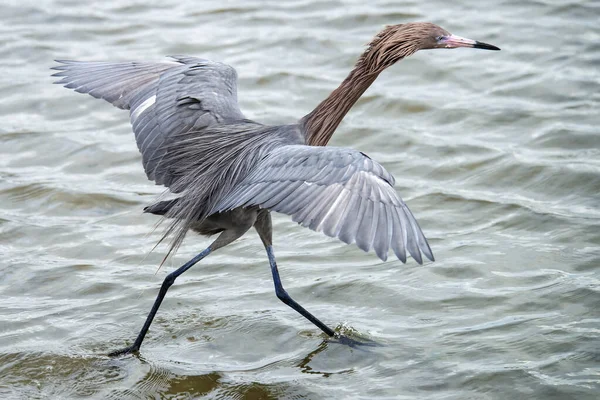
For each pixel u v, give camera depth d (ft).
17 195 49.49
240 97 59.88
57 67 38.83
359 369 34.47
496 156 52.31
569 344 35.35
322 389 33.12
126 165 52.90
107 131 56.95
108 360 35.29
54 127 57.31
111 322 38.04
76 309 39.09
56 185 50.24
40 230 45.98
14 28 70.85
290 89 60.95
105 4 75.61
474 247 43.52
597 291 38.99
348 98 37.27
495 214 46.78
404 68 63.82
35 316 38.42
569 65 62.44
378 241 26.53
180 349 36.17
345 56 65.05
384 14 70.64
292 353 35.73
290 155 30.04
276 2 74.90
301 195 28.48
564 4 70.64
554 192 48.78
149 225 46.70
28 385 33.60
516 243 43.75
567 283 39.86
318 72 63.16
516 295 39.24
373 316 38.34
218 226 35.24
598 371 33.58
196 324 37.91
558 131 54.54
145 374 34.32
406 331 37.06
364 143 55.01
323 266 42.73
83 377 34.14
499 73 62.18
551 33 66.80
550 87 59.93
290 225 46.91
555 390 32.50
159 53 65.41
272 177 29.76
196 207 34.22
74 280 41.45
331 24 70.03
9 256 43.57
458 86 61.26
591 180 49.06
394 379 33.65
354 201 27.45
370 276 41.39
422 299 39.37
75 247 44.45
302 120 36.81
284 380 33.76
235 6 74.13
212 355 35.73
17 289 40.81
